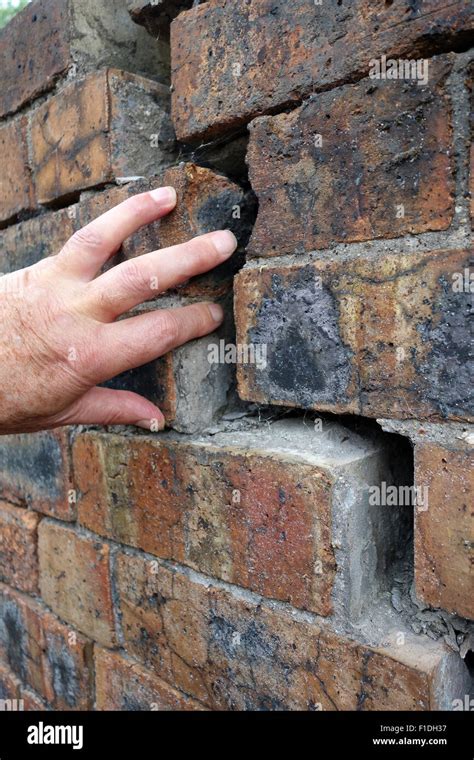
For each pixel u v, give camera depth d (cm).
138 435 93
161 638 94
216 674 86
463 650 67
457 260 57
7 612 133
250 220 85
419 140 59
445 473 61
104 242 74
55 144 102
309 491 70
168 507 89
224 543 81
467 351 57
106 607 104
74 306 72
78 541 108
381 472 74
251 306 76
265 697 79
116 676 103
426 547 63
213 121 78
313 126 67
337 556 70
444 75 57
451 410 59
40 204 109
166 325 77
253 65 73
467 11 55
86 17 97
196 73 79
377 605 73
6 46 112
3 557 131
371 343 64
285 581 75
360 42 63
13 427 79
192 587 87
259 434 82
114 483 97
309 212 69
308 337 70
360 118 63
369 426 76
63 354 73
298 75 68
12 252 119
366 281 64
